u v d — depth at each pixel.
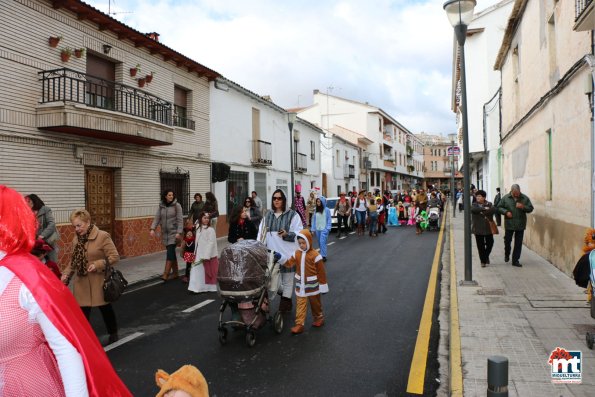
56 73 11.19
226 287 5.96
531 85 12.73
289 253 7.00
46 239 8.27
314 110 52.47
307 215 23.47
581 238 8.33
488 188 25.08
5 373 1.91
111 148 13.18
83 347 1.95
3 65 10.18
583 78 7.99
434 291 9.05
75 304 2.06
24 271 1.92
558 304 7.07
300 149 30.45
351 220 21.83
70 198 11.81
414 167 76.38
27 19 10.75
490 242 10.48
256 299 6.16
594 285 5.06
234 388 4.75
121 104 13.14
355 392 4.61
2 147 10.17
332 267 11.99
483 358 4.98
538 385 4.27
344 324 6.95
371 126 52.56
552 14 10.38
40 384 1.96
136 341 6.30
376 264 12.34
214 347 6.02
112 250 5.97
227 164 20.08
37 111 10.90
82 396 1.91
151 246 14.88
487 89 24.56
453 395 4.14
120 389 2.09
